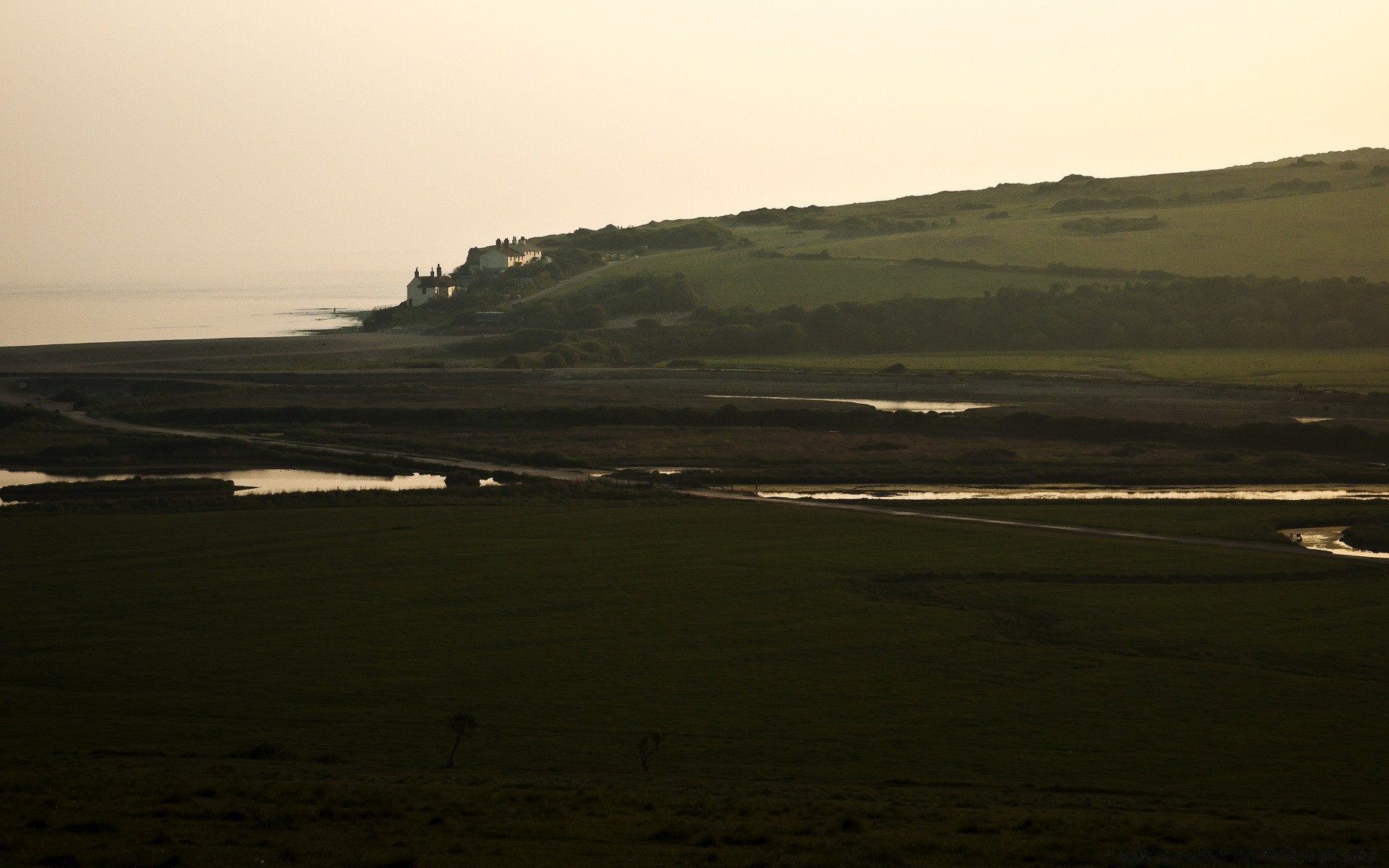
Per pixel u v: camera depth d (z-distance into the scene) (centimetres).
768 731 9050
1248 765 8262
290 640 11644
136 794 5834
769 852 4862
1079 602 12988
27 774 6506
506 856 4659
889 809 6266
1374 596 13162
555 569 14412
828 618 12438
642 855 4753
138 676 10488
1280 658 11062
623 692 10081
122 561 14838
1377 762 8331
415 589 13550
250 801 5719
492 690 10125
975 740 8838
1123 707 9688
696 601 13050
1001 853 4941
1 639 11612
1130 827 5734
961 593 13375
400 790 6381
